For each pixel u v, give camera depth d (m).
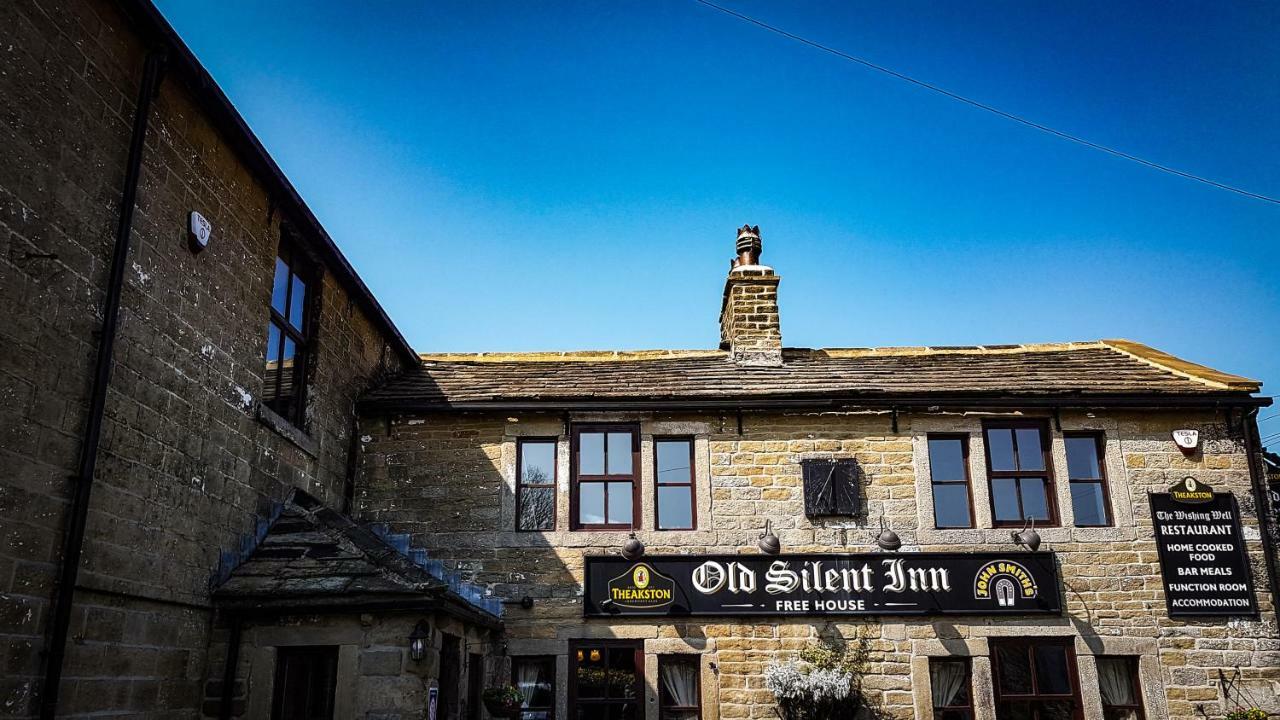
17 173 6.22
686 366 13.46
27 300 6.25
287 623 8.54
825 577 11.20
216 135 8.80
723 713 10.83
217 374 8.68
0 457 5.94
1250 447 11.73
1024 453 11.91
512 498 11.70
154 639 7.56
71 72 6.80
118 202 7.27
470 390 12.48
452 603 8.88
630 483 11.85
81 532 6.52
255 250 9.54
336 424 11.48
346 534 9.48
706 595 11.18
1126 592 11.17
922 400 11.79
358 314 12.41
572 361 14.11
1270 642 10.99
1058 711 10.89
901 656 10.97
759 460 11.77
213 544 8.49
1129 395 11.67
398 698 8.35
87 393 6.78
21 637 6.04
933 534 11.41
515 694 10.28
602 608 11.17
